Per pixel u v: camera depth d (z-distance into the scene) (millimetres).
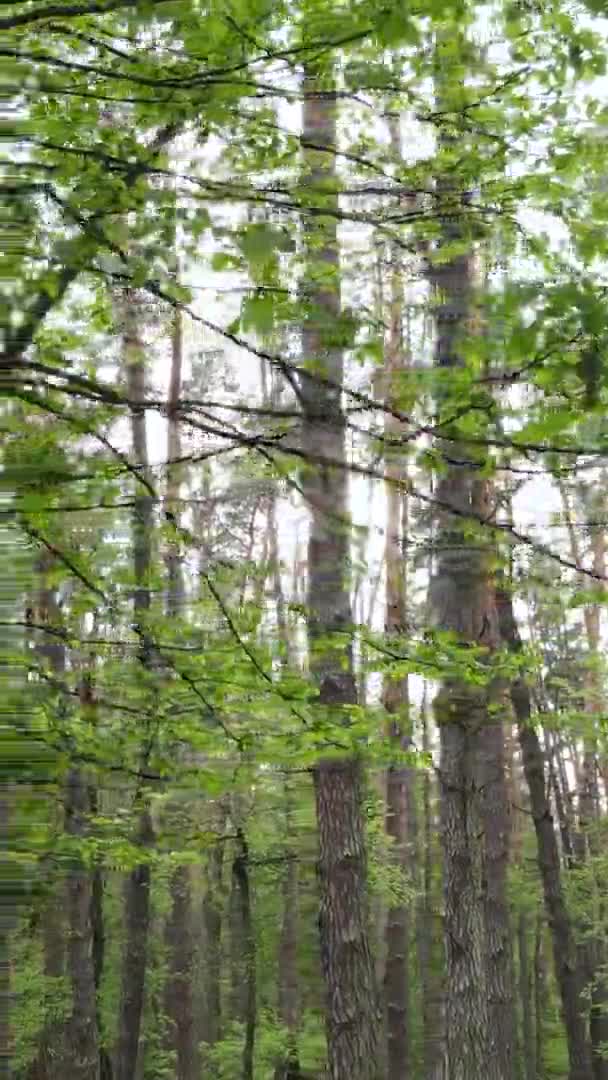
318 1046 20266
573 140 4156
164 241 4012
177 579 5641
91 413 4465
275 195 4207
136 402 3932
